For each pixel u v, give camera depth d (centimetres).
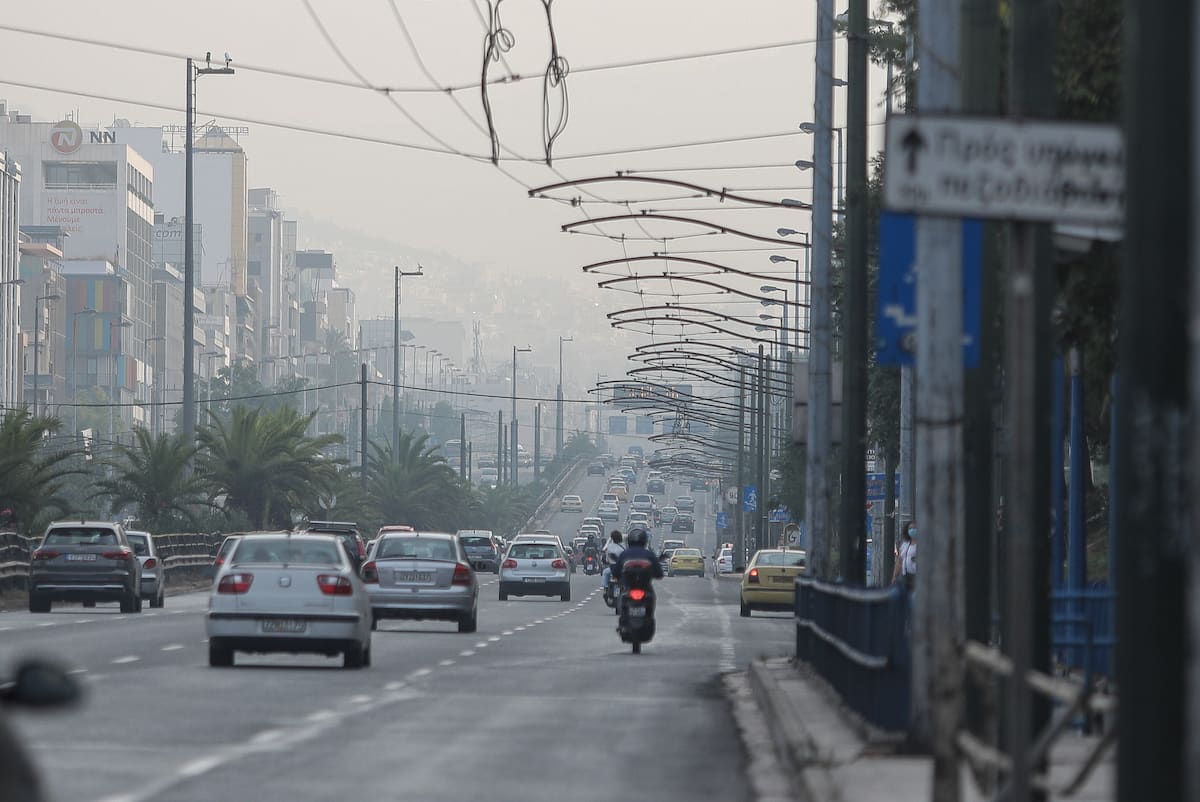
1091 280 4116
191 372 17762
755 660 6488
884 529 11350
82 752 3594
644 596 7569
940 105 3228
